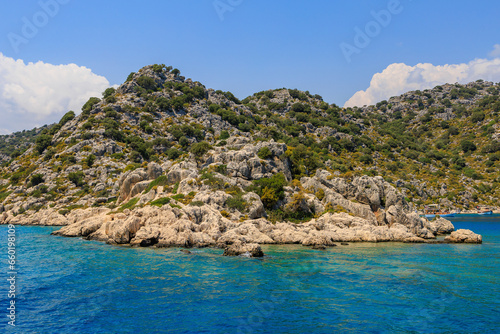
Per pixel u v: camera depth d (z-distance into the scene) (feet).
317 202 236.84
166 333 70.69
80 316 79.00
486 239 212.64
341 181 243.19
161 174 270.05
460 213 496.64
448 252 158.20
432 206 498.28
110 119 526.57
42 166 447.42
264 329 72.84
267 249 164.45
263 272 117.80
